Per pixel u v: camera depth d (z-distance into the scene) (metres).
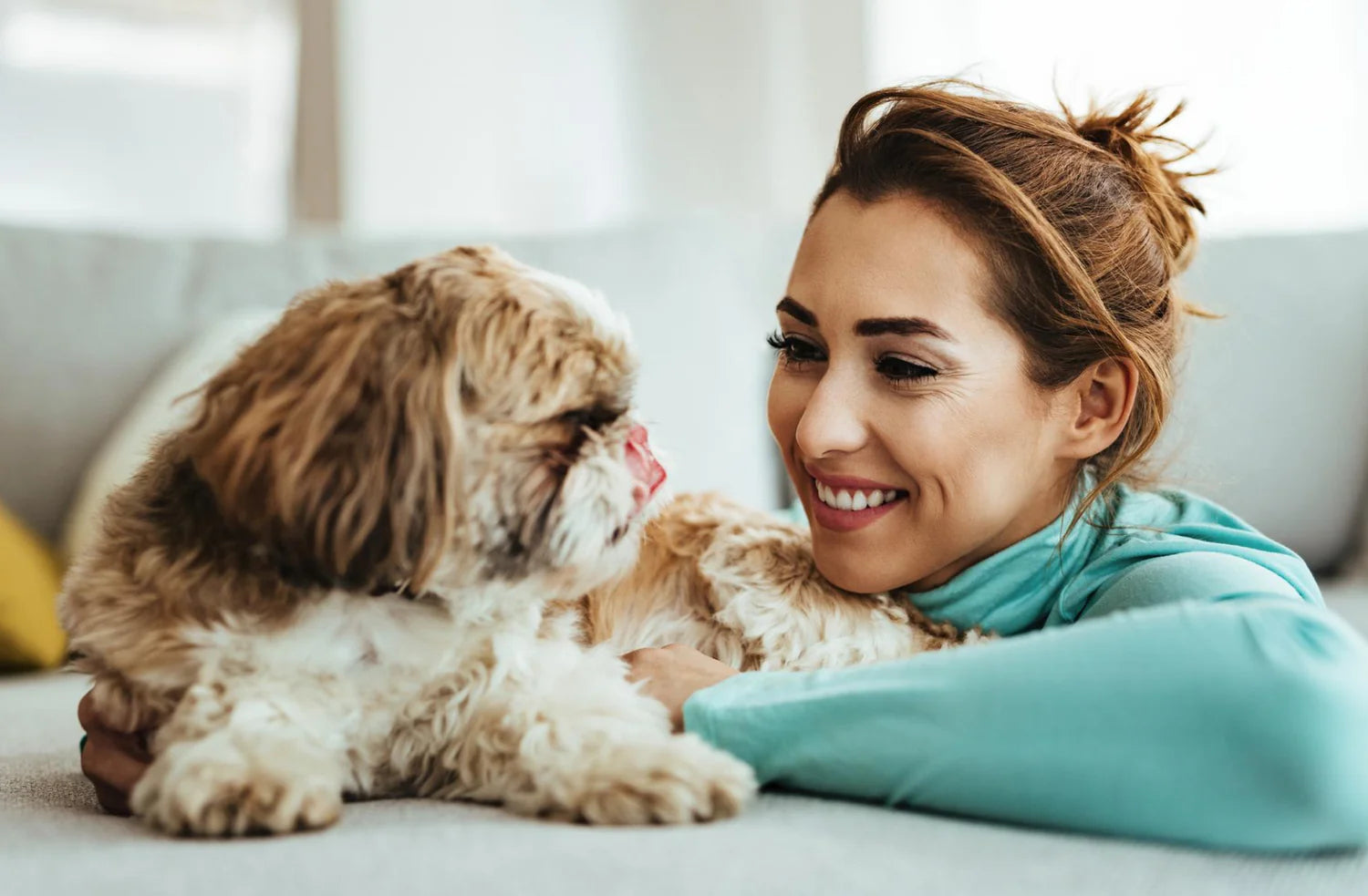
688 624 1.71
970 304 1.54
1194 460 2.54
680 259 3.08
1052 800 1.15
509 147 4.63
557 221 4.61
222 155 5.50
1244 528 1.69
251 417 1.23
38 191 5.27
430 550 1.25
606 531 1.37
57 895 0.97
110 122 5.34
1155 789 1.11
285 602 1.26
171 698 1.28
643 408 2.92
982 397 1.54
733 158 4.37
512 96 4.62
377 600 1.31
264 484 1.21
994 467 1.56
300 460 1.20
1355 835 1.09
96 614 1.28
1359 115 3.26
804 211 4.21
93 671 1.32
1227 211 3.34
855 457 1.57
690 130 4.43
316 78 4.63
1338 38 3.28
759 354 3.15
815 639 1.63
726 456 2.98
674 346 2.99
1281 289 2.81
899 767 1.22
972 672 1.21
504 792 1.27
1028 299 1.56
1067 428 1.63
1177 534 1.62
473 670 1.34
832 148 4.20
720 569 1.70
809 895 0.95
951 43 3.86
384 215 4.63
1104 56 3.54
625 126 4.53
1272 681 1.09
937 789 1.20
